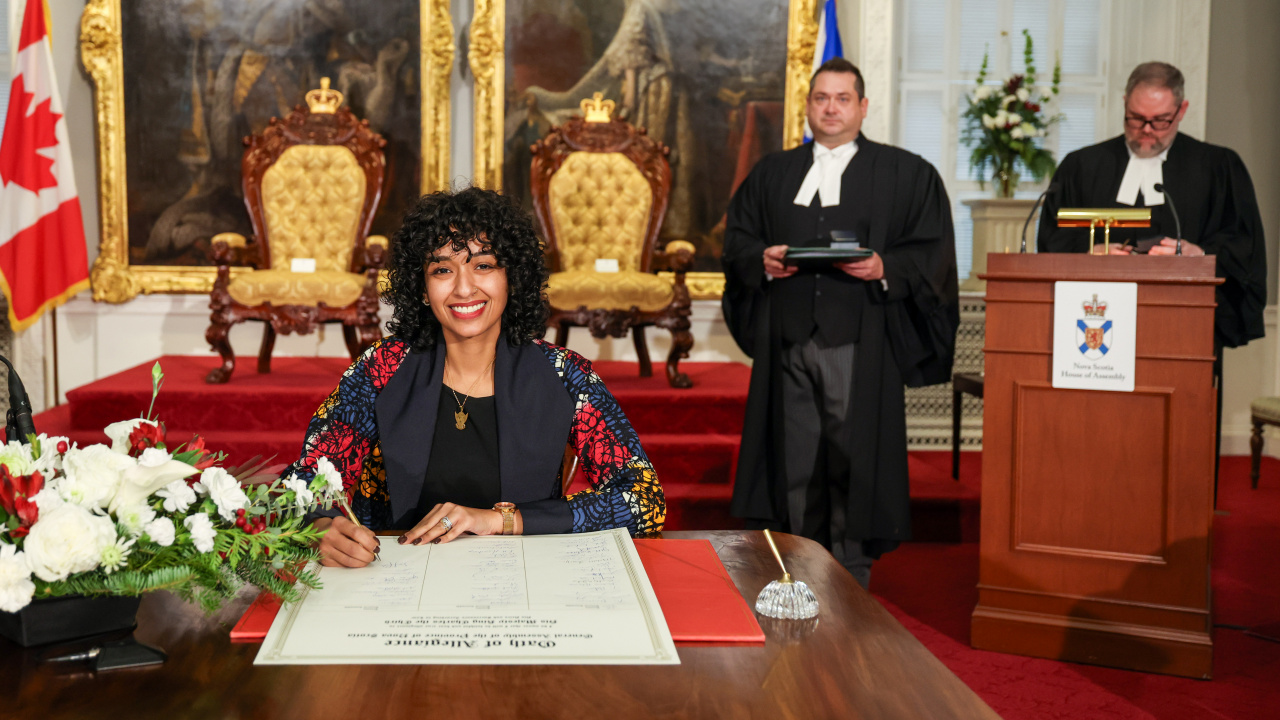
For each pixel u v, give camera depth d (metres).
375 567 1.34
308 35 6.04
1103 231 4.03
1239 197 3.95
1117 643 3.04
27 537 1.02
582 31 6.12
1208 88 6.19
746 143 6.22
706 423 4.96
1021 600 3.17
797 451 3.53
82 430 4.76
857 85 3.57
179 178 6.01
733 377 5.63
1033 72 6.17
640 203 5.70
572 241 5.68
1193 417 2.93
